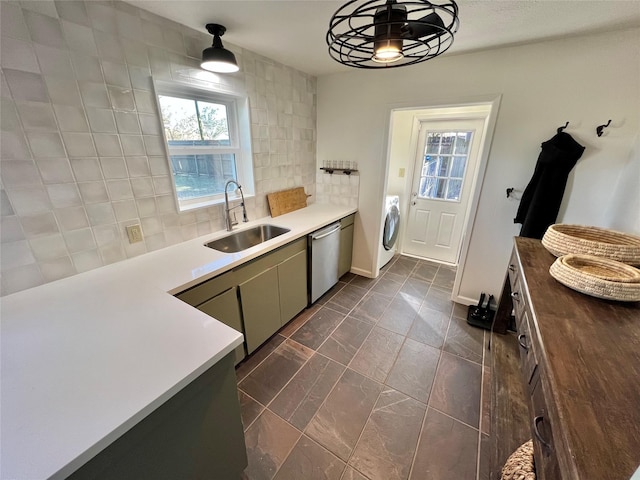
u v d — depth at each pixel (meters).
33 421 0.65
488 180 2.23
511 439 1.27
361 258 3.20
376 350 2.04
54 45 1.15
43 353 0.87
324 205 3.06
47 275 1.29
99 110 1.33
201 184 2.03
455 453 1.35
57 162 1.23
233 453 1.09
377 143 2.66
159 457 0.81
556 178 1.90
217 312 1.56
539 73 1.87
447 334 2.22
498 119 2.07
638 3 1.31
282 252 2.01
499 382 1.61
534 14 1.44
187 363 0.83
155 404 0.72
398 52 1.07
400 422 1.50
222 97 2.02
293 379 1.79
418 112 3.27
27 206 1.18
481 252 2.45
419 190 3.63
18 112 1.10
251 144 2.21
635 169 1.61
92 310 1.10
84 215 1.36
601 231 1.39
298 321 2.38
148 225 1.64
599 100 1.75
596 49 1.69
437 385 1.74
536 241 1.63
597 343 0.77
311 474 1.27
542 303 0.96
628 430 0.54
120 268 1.47
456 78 2.14
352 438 1.42
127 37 1.37
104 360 0.84
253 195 2.35
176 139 1.81
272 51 2.05
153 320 1.03
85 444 0.61
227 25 1.60
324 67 2.45
